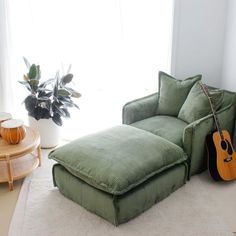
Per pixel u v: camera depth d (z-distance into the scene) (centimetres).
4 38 339
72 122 387
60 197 262
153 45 355
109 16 346
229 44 343
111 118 389
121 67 366
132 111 318
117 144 256
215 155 274
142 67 365
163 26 347
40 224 231
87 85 375
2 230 228
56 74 331
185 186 277
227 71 352
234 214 242
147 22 347
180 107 321
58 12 343
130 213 230
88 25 349
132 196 228
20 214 242
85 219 236
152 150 252
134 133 276
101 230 225
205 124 277
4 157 257
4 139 272
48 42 353
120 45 356
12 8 339
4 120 283
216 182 282
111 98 381
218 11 344
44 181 284
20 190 271
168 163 253
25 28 347
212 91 306
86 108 384
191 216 239
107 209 226
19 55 357
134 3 340
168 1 337
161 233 223
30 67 317
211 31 351
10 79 358
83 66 366
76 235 221
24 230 226
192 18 345
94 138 267
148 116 334
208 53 359
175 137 283
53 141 342
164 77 338
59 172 260
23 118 380
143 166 235
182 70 365
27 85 319
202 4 341
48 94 323
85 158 243
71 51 359
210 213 243
